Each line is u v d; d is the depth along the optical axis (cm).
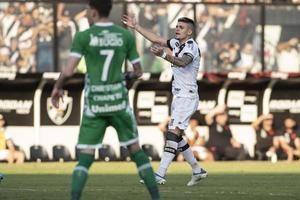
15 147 3997
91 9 1903
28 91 4000
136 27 2703
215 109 4072
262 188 2630
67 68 1880
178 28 2675
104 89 1889
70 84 3959
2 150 3991
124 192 2453
